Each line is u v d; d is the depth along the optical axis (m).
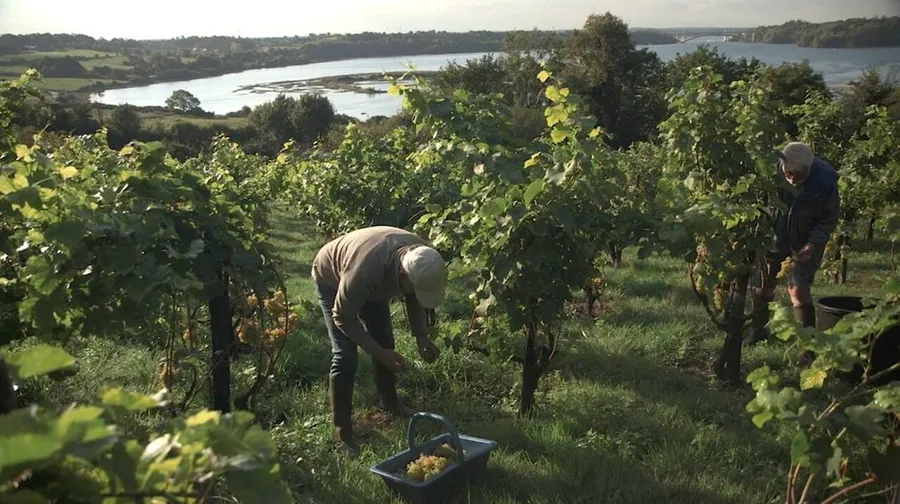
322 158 11.74
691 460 4.57
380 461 4.57
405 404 5.88
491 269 4.88
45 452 1.20
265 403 5.73
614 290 9.62
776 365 6.57
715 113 6.02
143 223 3.91
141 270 3.59
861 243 13.14
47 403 1.74
